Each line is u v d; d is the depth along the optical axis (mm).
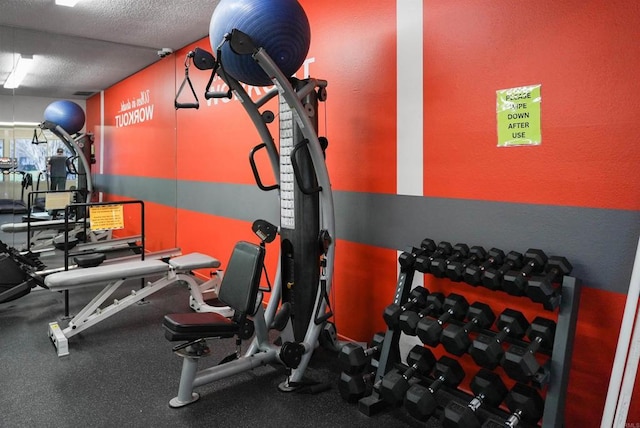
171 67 4133
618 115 1498
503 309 1855
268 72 1789
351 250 2484
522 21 1727
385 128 2262
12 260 2959
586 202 1587
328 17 2516
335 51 2486
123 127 4145
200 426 1771
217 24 1806
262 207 3189
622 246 1509
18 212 3658
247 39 1688
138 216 4395
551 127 1666
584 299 1606
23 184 3670
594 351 1591
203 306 3020
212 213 3732
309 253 2139
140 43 3855
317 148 1964
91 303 2682
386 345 1938
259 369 2256
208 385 2096
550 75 1657
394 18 2184
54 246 3824
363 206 2400
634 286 1262
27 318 3021
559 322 1508
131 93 4164
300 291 2150
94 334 2732
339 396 2012
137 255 3916
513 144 1777
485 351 1534
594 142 1558
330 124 2545
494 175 1847
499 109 1812
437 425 1776
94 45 3812
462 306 1826
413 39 2107
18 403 1940
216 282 3312
